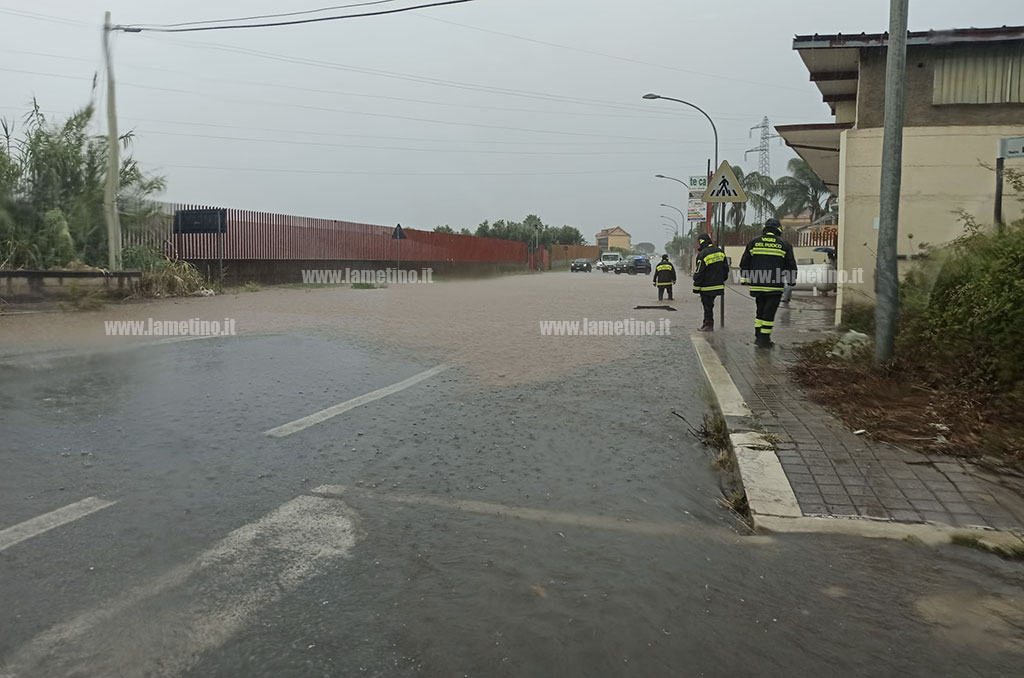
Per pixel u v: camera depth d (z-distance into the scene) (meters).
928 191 11.98
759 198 54.72
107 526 4.20
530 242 76.50
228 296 20.62
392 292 24.44
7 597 3.41
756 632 3.23
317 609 3.37
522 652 3.04
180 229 22.19
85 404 6.89
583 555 3.97
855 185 12.33
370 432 6.23
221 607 3.37
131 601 3.40
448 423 6.59
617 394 7.89
